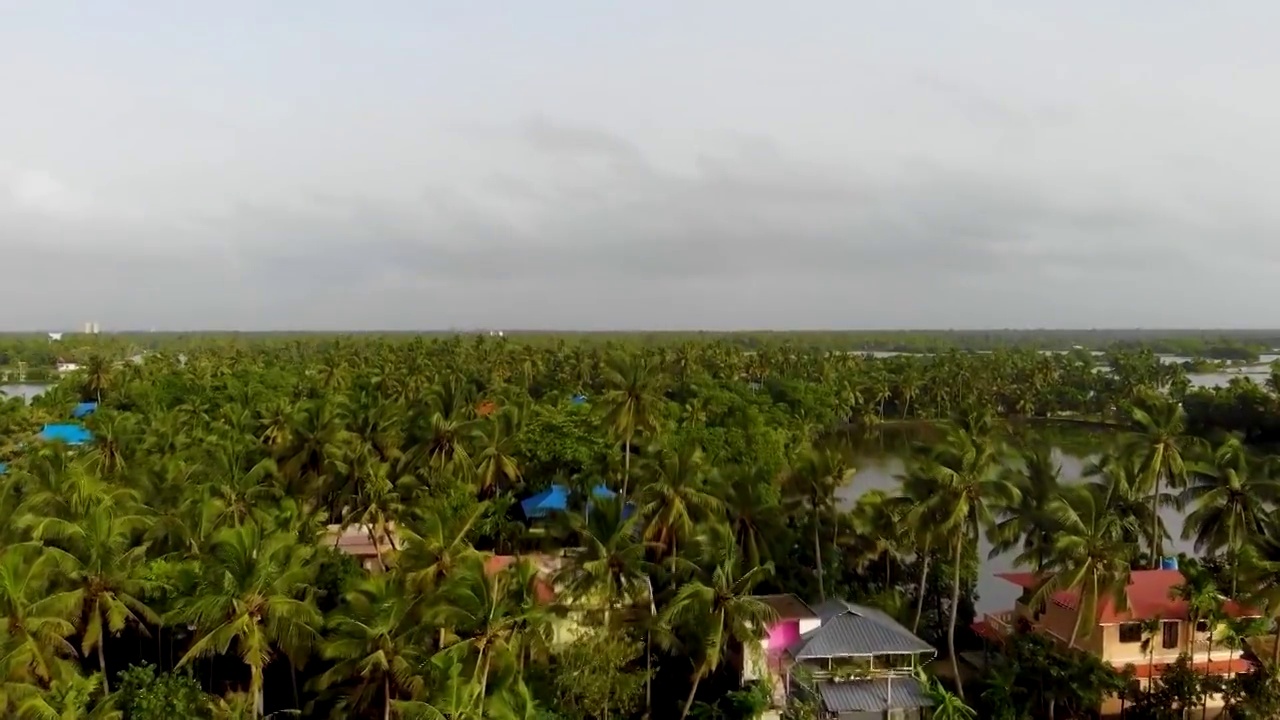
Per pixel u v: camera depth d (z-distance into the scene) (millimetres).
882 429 157500
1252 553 46000
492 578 39969
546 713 40219
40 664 35875
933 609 59438
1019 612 54625
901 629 46781
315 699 42844
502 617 39156
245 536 40656
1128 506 58844
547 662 44188
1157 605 47875
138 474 60219
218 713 39281
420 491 63594
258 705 40250
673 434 83875
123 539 45781
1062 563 48031
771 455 83938
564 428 80125
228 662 48375
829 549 60719
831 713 43844
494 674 39406
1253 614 47344
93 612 40156
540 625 42281
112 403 119562
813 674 44875
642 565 46250
